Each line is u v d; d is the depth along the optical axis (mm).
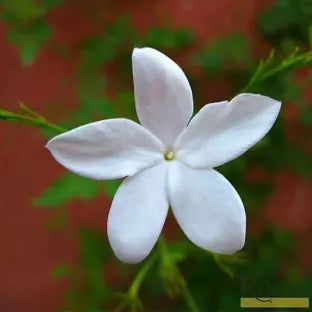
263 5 214
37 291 226
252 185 202
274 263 201
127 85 202
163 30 201
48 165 224
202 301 197
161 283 203
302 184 220
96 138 128
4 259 226
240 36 202
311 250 214
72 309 202
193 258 198
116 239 131
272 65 202
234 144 130
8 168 224
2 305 226
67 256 226
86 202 220
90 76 194
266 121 129
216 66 201
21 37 192
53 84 218
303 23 202
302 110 201
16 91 218
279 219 220
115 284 206
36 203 166
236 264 198
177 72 129
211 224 131
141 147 133
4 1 192
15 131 223
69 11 211
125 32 200
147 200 133
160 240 162
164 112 132
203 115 132
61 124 176
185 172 134
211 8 218
